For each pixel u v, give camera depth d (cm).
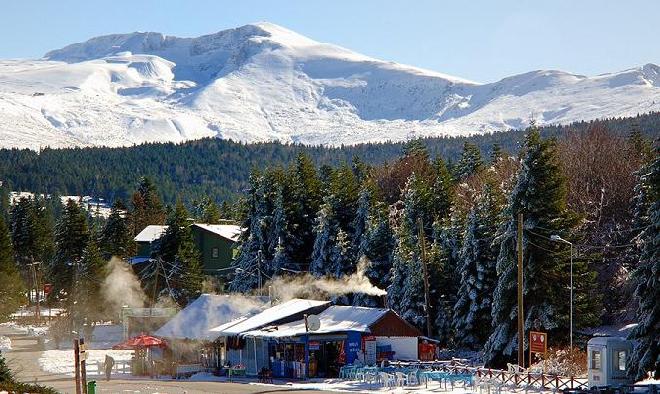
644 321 4841
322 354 6322
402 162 13050
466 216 8419
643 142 10269
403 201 10319
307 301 7388
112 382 6375
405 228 8394
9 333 11931
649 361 4788
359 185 11731
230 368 6631
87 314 10969
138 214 17688
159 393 5350
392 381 5478
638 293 4950
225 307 7775
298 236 10088
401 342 6506
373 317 6475
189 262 10706
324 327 6456
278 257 9675
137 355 7288
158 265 10094
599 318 6969
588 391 4325
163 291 10531
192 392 5359
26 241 15300
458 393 4906
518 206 6300
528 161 6300
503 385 4972
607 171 9044
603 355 4828
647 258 4941
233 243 11575
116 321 11700
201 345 7462
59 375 6888
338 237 9019
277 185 10169
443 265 7869
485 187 7469
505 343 6328
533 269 6225
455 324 7431
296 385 5725
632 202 8438
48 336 10975
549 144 6353
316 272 9156
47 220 17162
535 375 4997
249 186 10388
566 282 6309
